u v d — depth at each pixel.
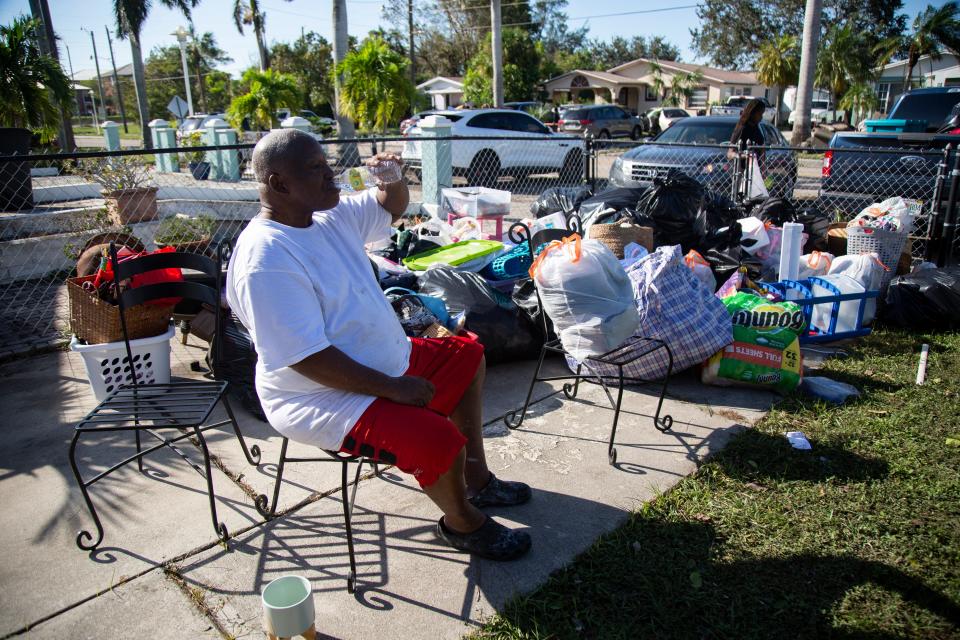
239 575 2.25
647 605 2.07
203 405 2.56
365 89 14.09
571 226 5.29
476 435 2.50
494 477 2.63
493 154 12.06
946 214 5.77
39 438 3.22
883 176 6.79
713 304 3.66
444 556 2.33
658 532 2.42
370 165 2.34
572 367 3.84
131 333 3.53
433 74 52.75
